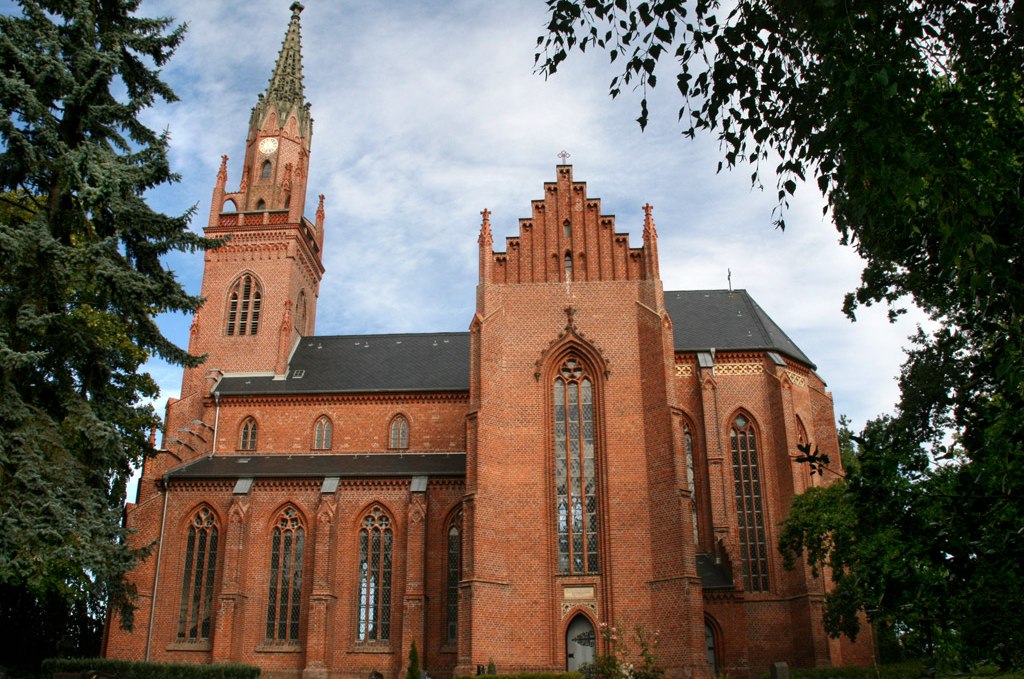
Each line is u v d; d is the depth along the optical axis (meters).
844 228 15.80
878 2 12.64
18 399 30.28
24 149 32.59
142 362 51.12
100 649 55.72
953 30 13.67
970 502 11.24
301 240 71.06
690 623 42.75
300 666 51.47
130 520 54.34
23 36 33.72
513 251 52.00
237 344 67.06
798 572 50.38
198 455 60.44
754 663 50.38
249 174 74.50
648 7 15.08
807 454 12.64
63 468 30.64
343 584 53.47
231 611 51.75
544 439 48.16
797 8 13.26
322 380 64.88
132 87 37.34
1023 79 13.70
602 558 45.59
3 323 30.56
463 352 67.69
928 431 41.94
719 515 52.09
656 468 46.59
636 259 51.31
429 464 57.84
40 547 28.34
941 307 31.61
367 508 55.22
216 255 69.69
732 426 56.00
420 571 51.81
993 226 12.66
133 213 33.91
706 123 15.40
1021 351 11.88
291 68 78.56
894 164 12.16
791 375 58.16
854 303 43.75
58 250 31.22
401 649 50.53
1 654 50.56
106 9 37.28
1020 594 11.45
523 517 46.56
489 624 43.88
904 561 12.73
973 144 12.98
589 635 44.88
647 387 48.44
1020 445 11.49
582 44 15.86
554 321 50.44
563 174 53.34
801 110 13.90
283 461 59.84
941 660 14.35
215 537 55.16
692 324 60.97
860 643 49.50
